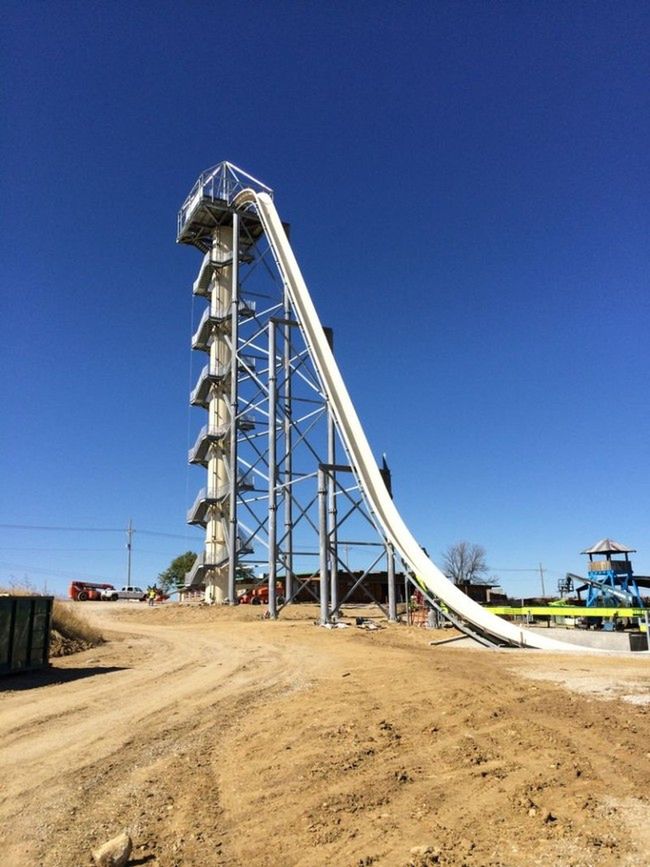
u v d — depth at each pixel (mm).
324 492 37125
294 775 8484
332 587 38406
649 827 6469
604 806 7070
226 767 9039
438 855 5957
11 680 17391
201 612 47688
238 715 12555
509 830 6512
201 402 59000
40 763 9344
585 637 28812
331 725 11156
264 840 6496
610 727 10531
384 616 45250
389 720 11469
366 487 37312
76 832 6793
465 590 72062
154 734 11070
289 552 45219
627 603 39594
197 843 6461
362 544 38156
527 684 15156
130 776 8703
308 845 6328
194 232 61469
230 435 52562
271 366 45469
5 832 6801
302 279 45906
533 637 26344
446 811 7074
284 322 46781
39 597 19312
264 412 47750
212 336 58125
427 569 33125
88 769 9039
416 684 15164
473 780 8078
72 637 26094
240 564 50812
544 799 7352
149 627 40438
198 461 57719
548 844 6141
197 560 56062
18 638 18250
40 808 7508
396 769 8602
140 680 17172
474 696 13438
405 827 6668
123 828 6902
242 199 56844
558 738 9891
